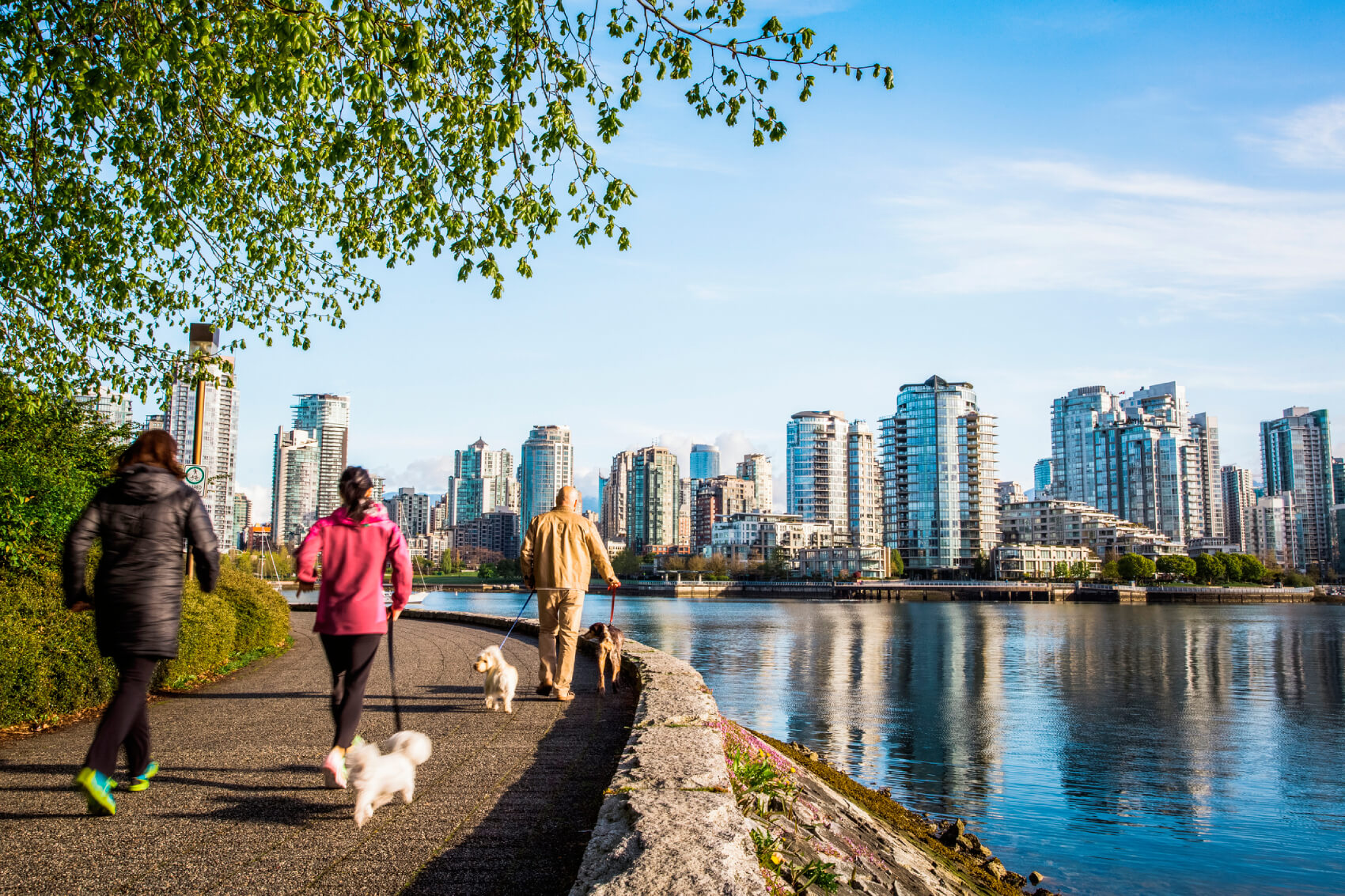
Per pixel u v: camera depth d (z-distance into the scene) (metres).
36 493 10.70
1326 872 17.12
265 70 7.88
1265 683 46.38
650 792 4.84
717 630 87.31
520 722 8.28
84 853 4.39
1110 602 170.88
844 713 35.06
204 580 5.38
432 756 6.79
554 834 4.85
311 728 8.01
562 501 10.09
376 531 5.82
